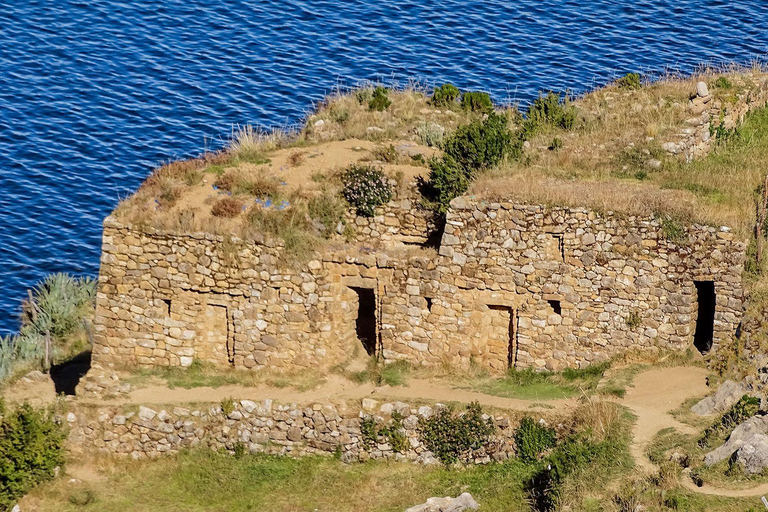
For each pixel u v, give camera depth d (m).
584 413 193.25
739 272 199.00
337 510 194.38
